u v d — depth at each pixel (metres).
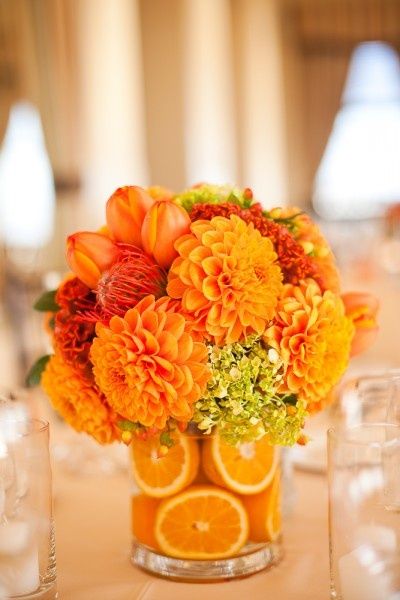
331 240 5.07
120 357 0.79
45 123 4.48
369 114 7.61
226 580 0.88
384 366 1.96
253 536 0.89
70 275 0.97
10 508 0.79
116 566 0.93
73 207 4.50
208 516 0.87
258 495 0.89
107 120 4.71
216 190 0.95
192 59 6.45
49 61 4.46
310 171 7.61
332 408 1.38
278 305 0.84
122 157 4.83
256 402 0.83
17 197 4.89
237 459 0.87
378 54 7.55
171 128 6.45
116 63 4.77
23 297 2.58
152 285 0.83
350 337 0.89
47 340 1.75
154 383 0.79
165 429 0.85
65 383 0.89
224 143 7.00
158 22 6.38
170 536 0.88
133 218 0.85
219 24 6.87
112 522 1.07
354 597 0.74
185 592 0.85
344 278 3.79
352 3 7.43
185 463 0.87
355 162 7.63
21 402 1.15
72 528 1.05
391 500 0.73
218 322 0.80
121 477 1.27
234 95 7.59
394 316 2.91
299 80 7.56
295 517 1.07
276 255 0.83
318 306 0.85
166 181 6.49
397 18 7.44
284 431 0.85
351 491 0.74
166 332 0.79
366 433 0.80
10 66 4.58
